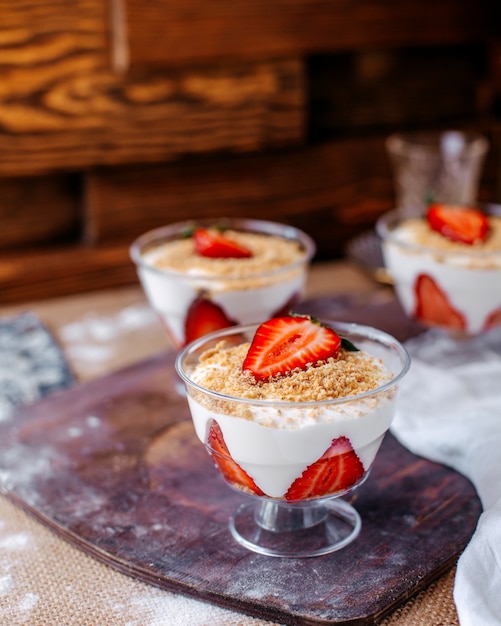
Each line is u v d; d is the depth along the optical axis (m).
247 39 0.86
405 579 0.52
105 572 0.54
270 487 0.53
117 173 0.88
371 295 0.84
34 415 0.66
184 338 0.69
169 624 0.51
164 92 0.85
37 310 0.84
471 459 0.58
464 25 0.93
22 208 0.88
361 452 0.53
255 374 0.54
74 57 0.82
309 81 0.93
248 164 0.91
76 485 0.59
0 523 0.58
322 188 0.94
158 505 0.58
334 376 0.53
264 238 0.73
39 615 0.52
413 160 0.92
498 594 0.50
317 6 0.87
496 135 0.99
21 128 0.83
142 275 0.69
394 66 0.96
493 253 0.67
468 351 0.73
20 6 0.79
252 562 0.54
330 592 0.52
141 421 0.65
